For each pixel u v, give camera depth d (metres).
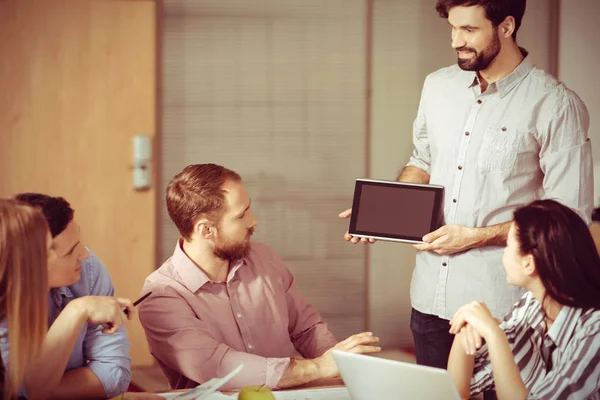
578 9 4.60
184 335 2.09
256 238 4.59
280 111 4.55
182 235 2.17
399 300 4.74
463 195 2.55
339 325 4.69
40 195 1.81
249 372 2.03
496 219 2.53
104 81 4.25
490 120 2.51
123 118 4.29
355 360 1.57
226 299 2.21
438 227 2.58
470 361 1.87
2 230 1.54
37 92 4.19
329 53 4.55
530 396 1.67
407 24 4.60
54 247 1.78
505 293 2.52
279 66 4.52
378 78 4.61
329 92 4.57
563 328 1.77
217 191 2.11
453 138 2.57
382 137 4.64
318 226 4.64
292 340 2.42
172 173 4.47
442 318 2.60
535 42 4.64
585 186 2.45
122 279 4.34
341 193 4.64
